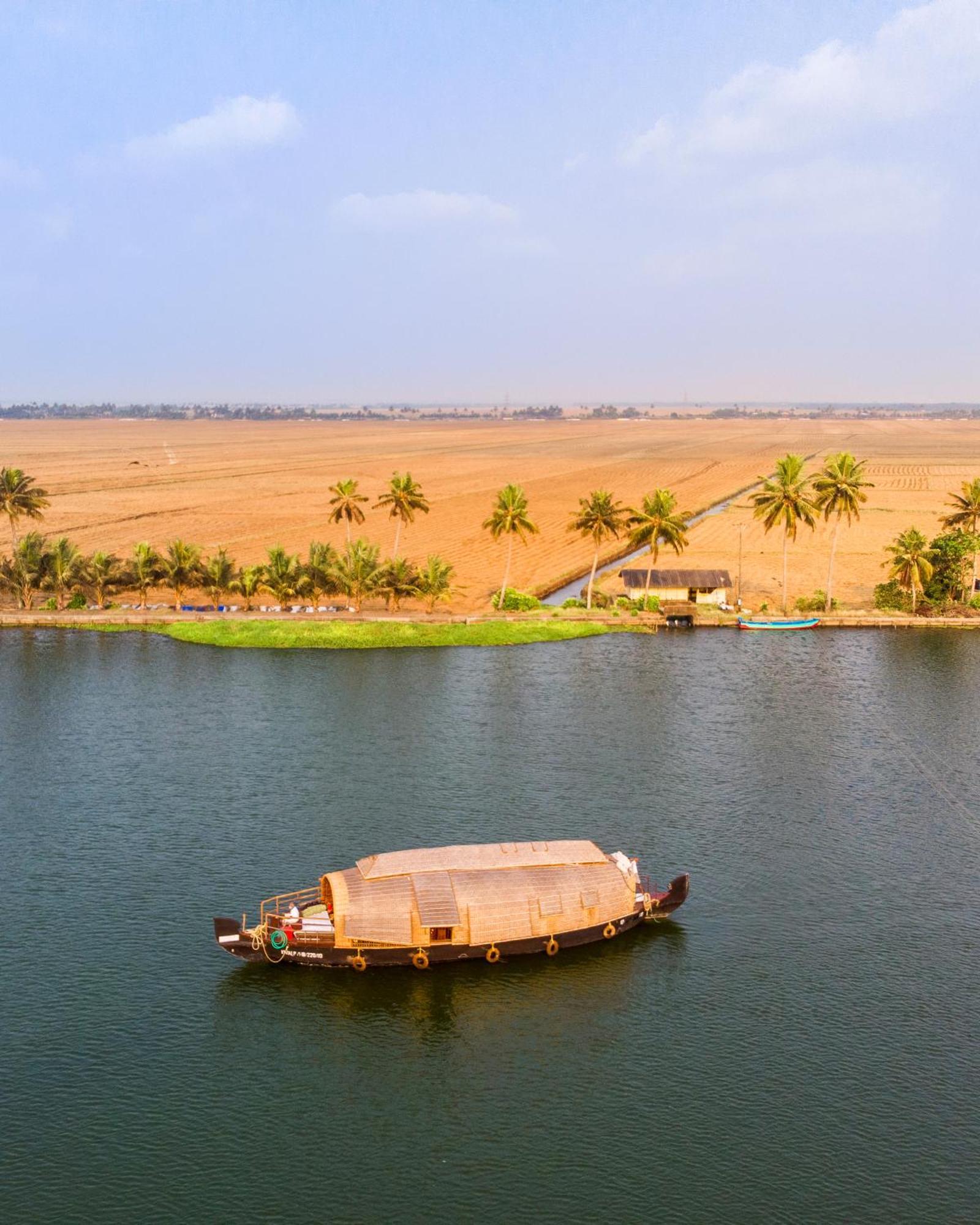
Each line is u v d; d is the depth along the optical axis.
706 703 99.19
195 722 91.81
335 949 54.75
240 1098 46.38
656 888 62.72
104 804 74.00
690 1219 40.47
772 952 57.38
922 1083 47.59
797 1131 44.88
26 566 133.88
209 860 65.81
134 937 57.56
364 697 99.69
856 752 86.44
